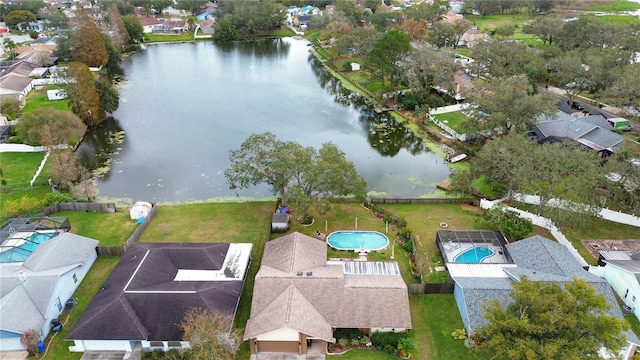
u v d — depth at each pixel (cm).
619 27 12862
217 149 9038
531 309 3834
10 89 11138
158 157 8719
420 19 15975
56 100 11231
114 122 10344
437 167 8406
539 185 6356
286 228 6181
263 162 6400
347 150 9119
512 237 5866
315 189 6322
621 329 3700
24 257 5384
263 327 4253
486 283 4856
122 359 4341
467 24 16638
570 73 10388
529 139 7519
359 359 4328
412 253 5719
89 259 5556
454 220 6494
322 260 5278
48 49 14825
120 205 7062
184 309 4456
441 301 5038
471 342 4425
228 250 5503
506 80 8500
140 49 17012
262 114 10869
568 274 4850
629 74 9375
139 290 4625
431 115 10500
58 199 6806
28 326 4409
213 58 15825
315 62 15375
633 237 6128
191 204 7062
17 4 19638
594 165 6091
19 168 8006
